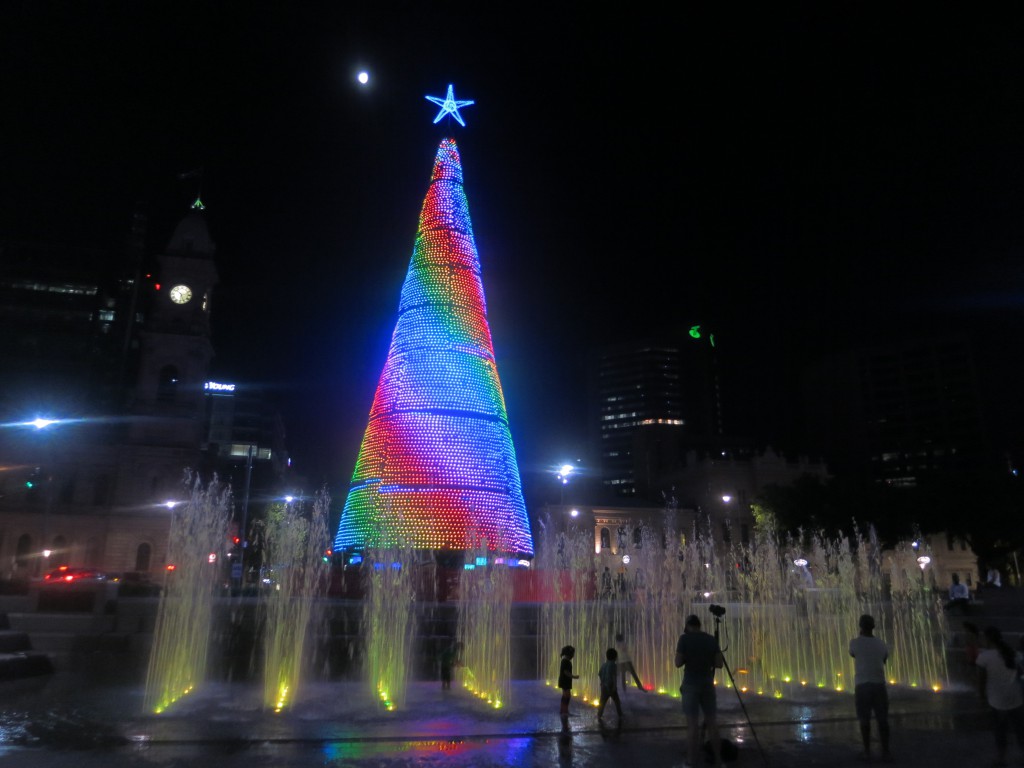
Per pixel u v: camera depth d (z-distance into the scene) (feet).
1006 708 38.60
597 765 39.75
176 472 237.25
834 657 87.04
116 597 94.63
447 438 121.39
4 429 234.58
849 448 456.04
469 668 76.95
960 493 187.52
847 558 192.24
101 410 299.99
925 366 442.91
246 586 148.46
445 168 145.79
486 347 132.36
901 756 41.52
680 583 151.23
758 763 40.06
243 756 41.14
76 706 55.36
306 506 297.74
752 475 319.27
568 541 258.57
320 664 77.51
